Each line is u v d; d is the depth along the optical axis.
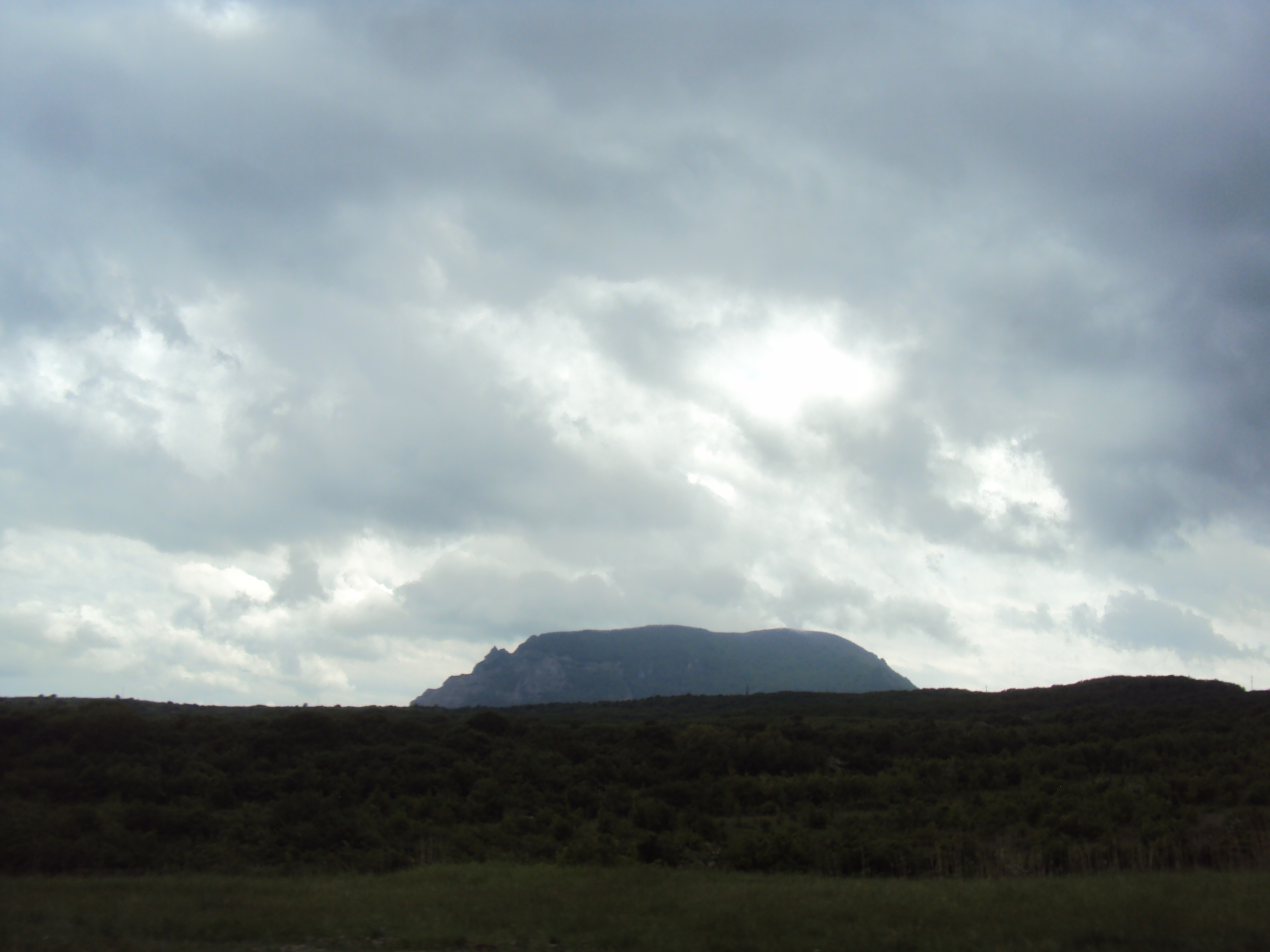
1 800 37.97
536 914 19.17
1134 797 43.25
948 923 17.23
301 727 56.06
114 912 19.22
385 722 60.66
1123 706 87.56
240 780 45.16
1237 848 30.95
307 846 36.00
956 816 42.12
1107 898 19.61
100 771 42.69
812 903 20.25
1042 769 58.00
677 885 24.69
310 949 16.14
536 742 64.38
